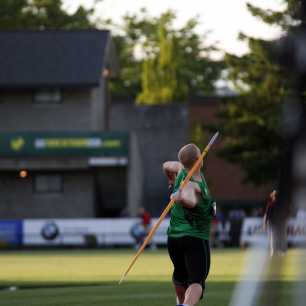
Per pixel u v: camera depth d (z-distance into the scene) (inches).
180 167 1007.0
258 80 4726.9
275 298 709.3
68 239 4020.7
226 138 4835.1
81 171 4512.8
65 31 4911.4
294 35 687.1
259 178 4778.5
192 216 952.9
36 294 1578.5
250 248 705.0
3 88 4665.4
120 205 4603.8
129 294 1567.4
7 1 6328.7
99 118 4977.9
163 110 5541.3
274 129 4594.0
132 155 4333.2
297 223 711.7
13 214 4532.5
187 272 967.6
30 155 4370.1
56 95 4744.1
